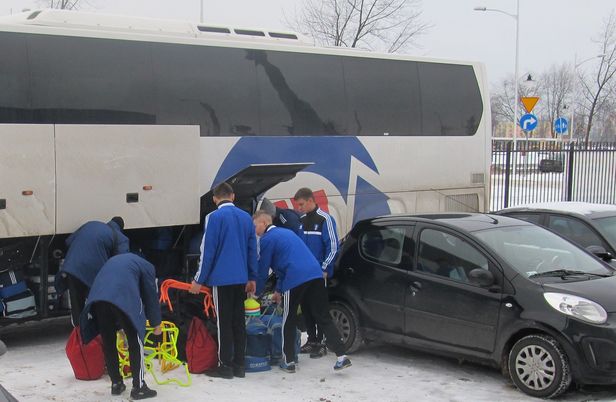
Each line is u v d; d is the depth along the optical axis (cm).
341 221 1141
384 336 765
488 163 1342
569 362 625
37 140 802
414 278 741
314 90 1113
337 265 816
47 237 823
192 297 810
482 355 685
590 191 1944
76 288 749
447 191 1288
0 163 779
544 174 1867
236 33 1059
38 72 838
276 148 1060
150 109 935
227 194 709
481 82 1338
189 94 973
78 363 669
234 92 1021
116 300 598
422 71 1255
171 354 717
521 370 650
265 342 725
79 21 912
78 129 830
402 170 1220
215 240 683
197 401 617
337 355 711
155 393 624
